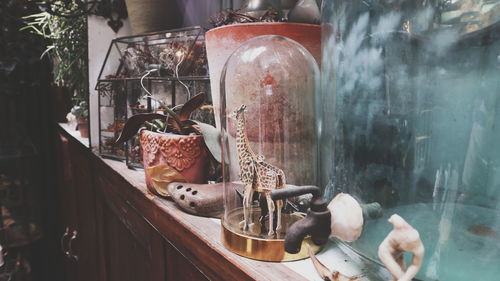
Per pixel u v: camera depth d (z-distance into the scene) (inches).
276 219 18.2
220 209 22.5
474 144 10.1
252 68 18.9
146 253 30.7
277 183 16.8
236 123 19.0
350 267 15.0
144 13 43.1
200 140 25.9
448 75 10.4
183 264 23.2
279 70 18.8
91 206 52.6
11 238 85.0
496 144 9.7
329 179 16.1
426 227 11.3
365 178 13.0
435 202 11.0
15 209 85.5
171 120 27.6
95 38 49.9
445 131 10.6
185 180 25.9
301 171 19.1
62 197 83.4
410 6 11.1
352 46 13.2
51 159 91.3
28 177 87.2
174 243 23.3
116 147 42.6
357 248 14.0
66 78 68.4
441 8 10.4
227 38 22.2
